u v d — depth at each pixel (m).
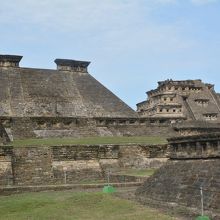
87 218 21.95
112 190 30.09
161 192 24.62
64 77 66.06
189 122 64.81
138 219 20.73
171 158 26.36
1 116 53.25
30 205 26.42
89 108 61.62
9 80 61.59
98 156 42.56
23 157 39.47
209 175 21.64
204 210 20.25
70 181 40.19
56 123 56.06
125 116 62.72
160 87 95.06
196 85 99.88
